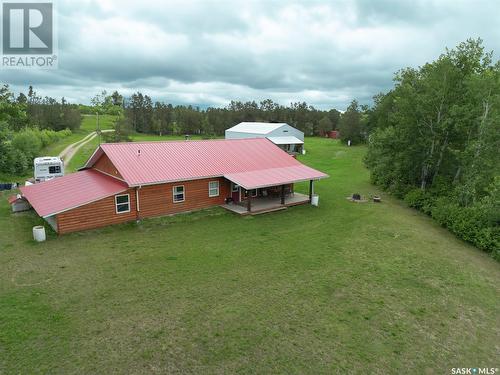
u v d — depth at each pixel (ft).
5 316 39.93
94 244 62.03
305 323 40.96
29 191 79.51
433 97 101.55
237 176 84.94
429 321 43.29
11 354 33.91
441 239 74.74
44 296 44.50
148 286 47.78
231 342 36.96
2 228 68.64
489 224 74.43
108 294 45.42
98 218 69.82
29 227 69.56
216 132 348.59
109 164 81.92
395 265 58.75
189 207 82.43
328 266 56.70
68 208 65.98
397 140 108.68
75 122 295.28
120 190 71.72
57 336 36.81
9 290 45.73
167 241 64.34
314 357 35.42
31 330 37.60
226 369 33.17
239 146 102.63
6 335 36.63
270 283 50.06
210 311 42.42
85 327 38.45
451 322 43.42
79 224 67.77
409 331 40.88
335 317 42.60
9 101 125.80
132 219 74.28
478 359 36.99
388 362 35.50
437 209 87.56
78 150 180.04
